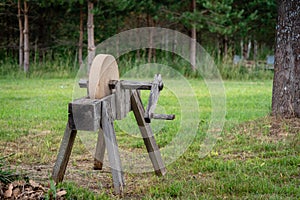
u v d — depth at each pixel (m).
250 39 22.00
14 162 4.73
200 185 3.89
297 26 6.38
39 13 18.67
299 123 6.24
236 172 4.31
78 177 4.26
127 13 17.44
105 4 15.78
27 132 6.24
